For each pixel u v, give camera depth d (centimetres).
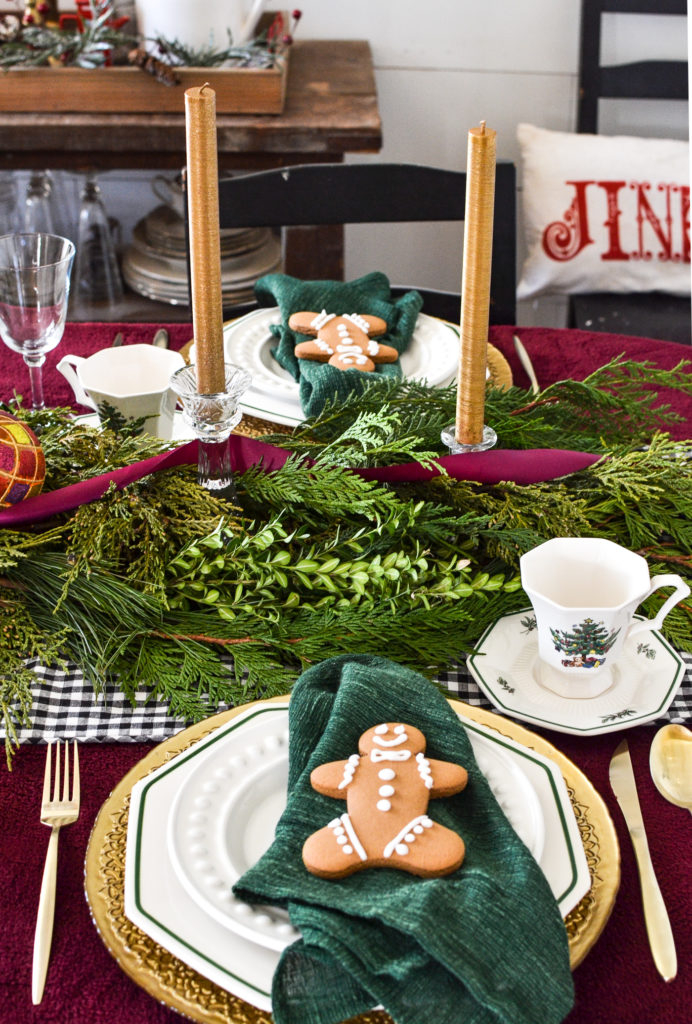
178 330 124
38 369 106
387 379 94
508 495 84
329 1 217
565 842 58
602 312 208
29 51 175
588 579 74
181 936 53
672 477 88
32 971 55
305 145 177
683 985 55
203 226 72
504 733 66
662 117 228
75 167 179
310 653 73
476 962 48
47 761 67
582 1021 53
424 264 246
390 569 75
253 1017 50
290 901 52
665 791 65
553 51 223
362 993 49
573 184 208
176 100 176
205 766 62
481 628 78
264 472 85
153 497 81
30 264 106
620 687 73
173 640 75
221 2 176
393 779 57
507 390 101
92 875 57
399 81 227
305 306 113
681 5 205
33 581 77
